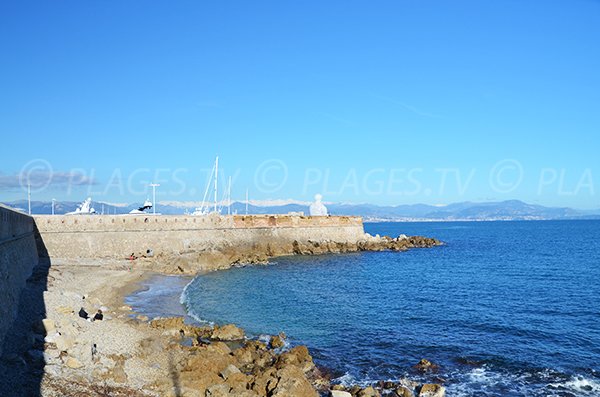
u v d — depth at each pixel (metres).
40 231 67.31
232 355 29.12
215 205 97.31
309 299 50.69
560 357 31.61
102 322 34.03
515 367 29.72
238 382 24.16
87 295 42.94
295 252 94.06
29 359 23.23
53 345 25.53
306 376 27.44
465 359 31.11
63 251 68.81
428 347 33.59
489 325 39.94
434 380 27.61
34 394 19.53
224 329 34.75
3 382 19.97
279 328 38.16
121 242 73.81
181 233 80.06
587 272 75.38
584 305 48.66
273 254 90.06
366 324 39.84
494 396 25.52
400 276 70.06
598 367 29.77
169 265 68.81
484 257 99.38
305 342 34.41
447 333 37.34
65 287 46.03
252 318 41.34
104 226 72.31
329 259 89.25
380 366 29.80
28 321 29.94
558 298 52.81
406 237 131.75
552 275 72.12
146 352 27.94
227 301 48.56
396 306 47.75
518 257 99.88
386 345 34.00
